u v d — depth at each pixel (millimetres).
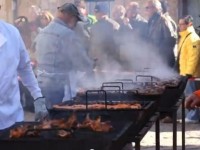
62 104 10688
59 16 15148
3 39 8883
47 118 8805
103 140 6465
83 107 10008
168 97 12445
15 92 9086
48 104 15078
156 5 21375
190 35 20719
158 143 12195
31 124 7844
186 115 22016
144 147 16797
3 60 8836
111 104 10477
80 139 6516
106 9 21219
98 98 11859
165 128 20109
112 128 7289
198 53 20594
